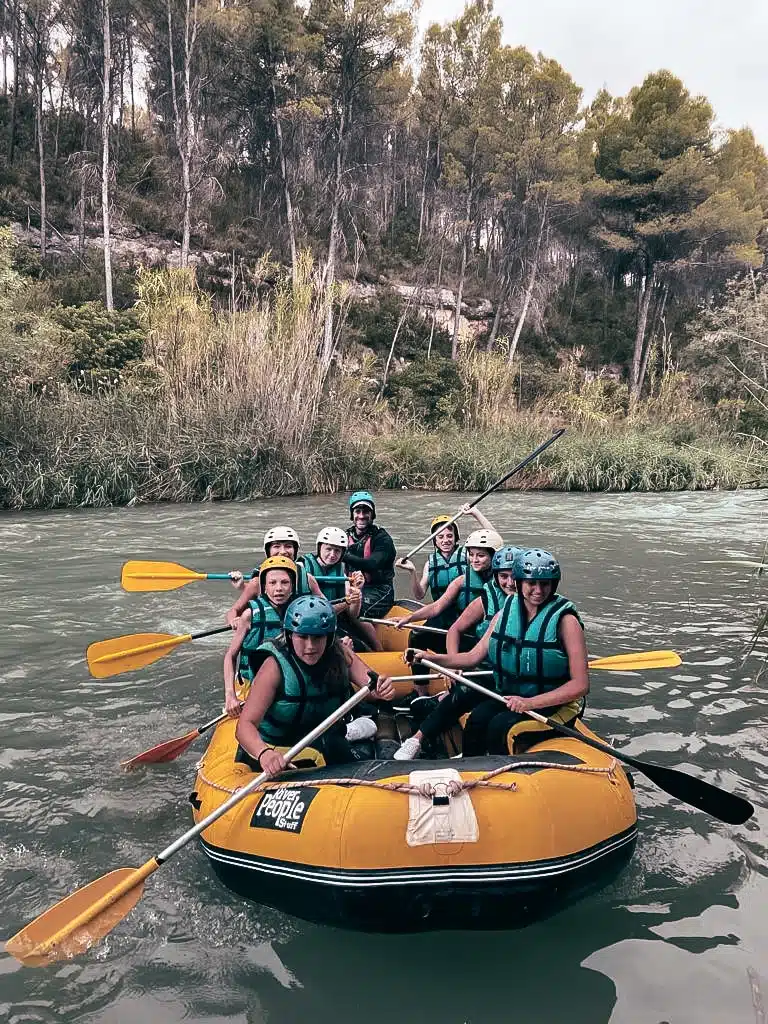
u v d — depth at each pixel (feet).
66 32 91.15
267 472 47.73
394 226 114.21
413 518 40.42
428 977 7.62
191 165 93.71
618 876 9.31
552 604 10.85
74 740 13.25
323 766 9.77
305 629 9.53
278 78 92.12
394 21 88.17
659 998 7.30
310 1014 7.11
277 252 97.14
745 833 10.32
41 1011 7.14
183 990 7.45
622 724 14.02
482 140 97.25
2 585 23.94
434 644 15.57
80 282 80.59
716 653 18.16
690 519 41.45
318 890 8.37
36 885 9.14
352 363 86.38
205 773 10.59
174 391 48.16
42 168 81.87
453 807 8.51
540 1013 7.11
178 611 21.45
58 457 41.88
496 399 71.56
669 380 84.28
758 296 80.38
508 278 110.01
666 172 99.55
